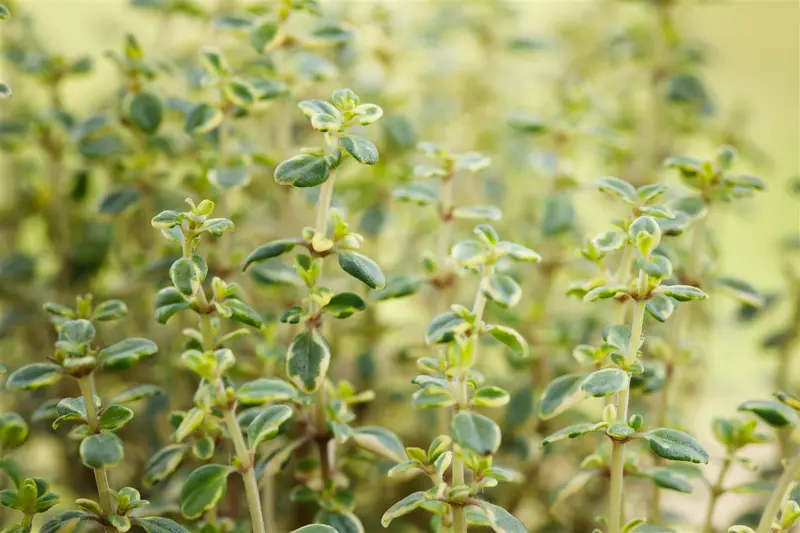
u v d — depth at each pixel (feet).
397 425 1.72
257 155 1.53
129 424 1.67
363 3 1.77
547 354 1.60
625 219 1.34
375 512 1.61
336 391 1.44
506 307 1.30
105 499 1.31
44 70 1.62
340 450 1.57
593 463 1.40
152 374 1.67
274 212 1.73
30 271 1.64
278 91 1.45
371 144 1.31
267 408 1.33
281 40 1.47
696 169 1.41
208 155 1.54
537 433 1.60
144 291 1.66
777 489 1.32
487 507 1.28
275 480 1.59
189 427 1.27
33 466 1.70
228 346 1.59
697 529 1.55
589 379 1.29
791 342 1.67
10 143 1.67
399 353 1.62
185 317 1.61
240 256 1.52
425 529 1.62
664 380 1.46
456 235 1.70
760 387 1.80
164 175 1.60
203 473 1.30
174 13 1.73
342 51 1.70
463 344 1.28
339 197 1.61
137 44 1.53
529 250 1.31
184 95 1.77
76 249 1.67
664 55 1.75
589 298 1.30
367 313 1.66
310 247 1.34
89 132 1.55
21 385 1.29
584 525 1.64
